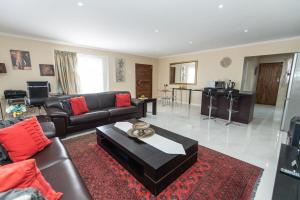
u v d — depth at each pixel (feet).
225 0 7.16
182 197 4.72
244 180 5.47
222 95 13.53
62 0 7.26
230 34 12.35
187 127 11.38
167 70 24.34
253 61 18.86
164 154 5.22
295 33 11.93
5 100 12.98
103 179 5.49
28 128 5.02
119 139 6.34
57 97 10.84
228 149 7.84
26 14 8.80
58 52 15.39
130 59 22.04
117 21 9.79
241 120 12.63
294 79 10.05
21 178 2.42
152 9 8.14
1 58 12.64
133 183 5.30
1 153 4.42
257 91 22.82
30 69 14.10
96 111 10.93
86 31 11.89
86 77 18.52
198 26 10.62
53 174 3.81
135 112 13.12
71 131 9.55
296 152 5.17
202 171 5.95
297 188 3.53
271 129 11.01
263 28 10.89
